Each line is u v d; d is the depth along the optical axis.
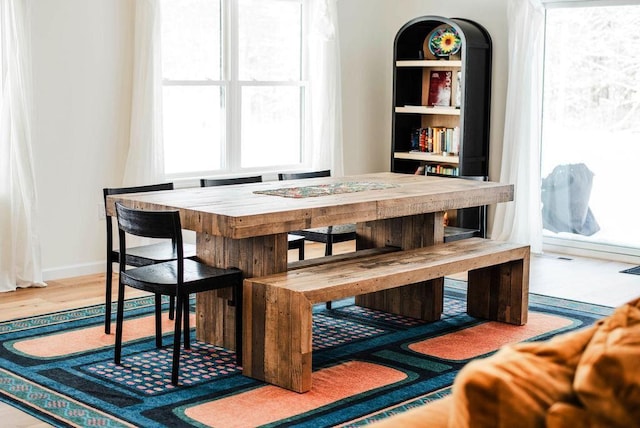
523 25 7.09
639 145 6.91
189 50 6.79
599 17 7.01
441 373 4.12
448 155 7.59
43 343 4.52
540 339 4.72
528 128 7.13
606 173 7.10
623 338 1.56
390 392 3.85
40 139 5.86
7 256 5.67
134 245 6.34
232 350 4.43
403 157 7.80
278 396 3.78
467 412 1.57
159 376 4.03
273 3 7.33
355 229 5.49
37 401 3.68
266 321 3.92
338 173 7.66
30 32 5.65
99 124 6.14
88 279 6.03
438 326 4.97
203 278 3.96
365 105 8.11
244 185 5.07
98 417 3.51
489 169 7.62
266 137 7.42
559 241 7.27
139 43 6.17
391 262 4.49
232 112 7.07
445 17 7.48
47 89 5.86
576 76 7.18
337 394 3.81
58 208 6.00
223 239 4.32
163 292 3.88
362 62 8.02
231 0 6.96
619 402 1.49
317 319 5.09
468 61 7.22
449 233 5.53
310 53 7.55
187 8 6.74
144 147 6.23
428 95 7.89
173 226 3.79
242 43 7.15
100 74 6.11
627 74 6.92
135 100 6.19
